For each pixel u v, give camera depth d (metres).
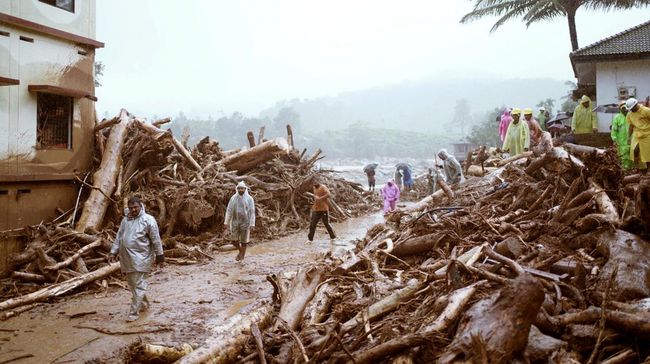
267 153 18.36
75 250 10.79
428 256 8.16
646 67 18.09
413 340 4.29
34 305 8.15
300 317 6.57
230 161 18.33
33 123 11.98
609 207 6.84
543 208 8.48
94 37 13.91
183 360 5.30
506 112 17.78
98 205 12.82
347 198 22.55
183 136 19.00
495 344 3.71
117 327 6.80
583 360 4.09
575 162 8.35
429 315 4.96
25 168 11.77
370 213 22.59
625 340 4.09
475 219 8.48
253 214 11.53
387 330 4.92
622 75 18.42
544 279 5.50
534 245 6.73
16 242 11.03
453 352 3.91
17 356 5.86
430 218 9.27
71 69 13.09
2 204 11.14
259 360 5.44
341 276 7.45
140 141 15.03
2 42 11.15
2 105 11.19
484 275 5.39
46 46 12.30
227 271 10.41
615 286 4.87
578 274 5.27
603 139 14.28
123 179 14.27
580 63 18.80
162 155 15.24
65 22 12.80
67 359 5.71
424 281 6.14
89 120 13.90
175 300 8.20
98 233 11.88
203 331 6.60
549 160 9.17
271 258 11.79
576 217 7.19
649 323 3.86
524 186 9.30
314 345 5.09
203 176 16.34
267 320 6.72
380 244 8.73
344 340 5.26
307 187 19.05
